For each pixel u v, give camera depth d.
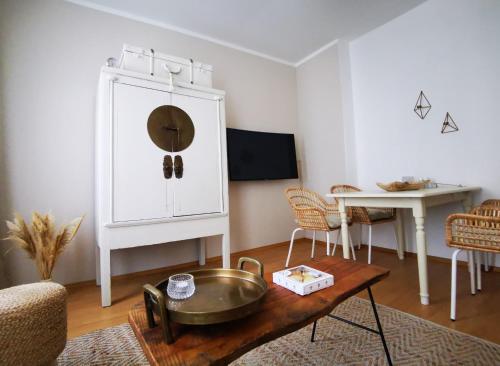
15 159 2.19
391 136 3.09
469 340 1.33
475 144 2.44
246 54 3.61
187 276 0.94
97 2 2.58
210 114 2.46
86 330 1.60
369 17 3.02
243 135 3.35
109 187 1.97
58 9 2.42
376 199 1.96
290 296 0.94
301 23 3.10
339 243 3.47
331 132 3.56
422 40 2.81
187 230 2.29
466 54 2.50
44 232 1.94
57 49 2.39
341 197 2.18
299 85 4.05
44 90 2.32
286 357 1.28
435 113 2.71
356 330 1.48
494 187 2.33
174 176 2.24
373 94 3.27
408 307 1.73
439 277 2.24
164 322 0.68
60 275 2.32
